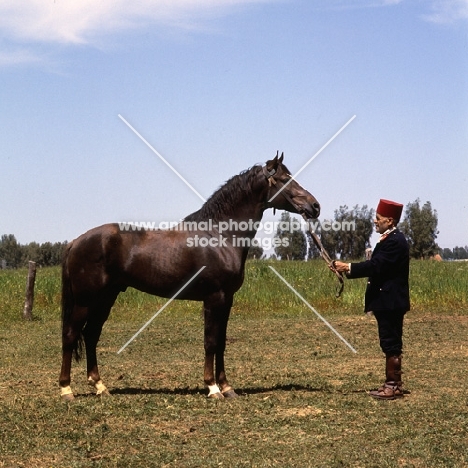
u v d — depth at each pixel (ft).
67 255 28.45
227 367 36.55
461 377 32.42
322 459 20.48
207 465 20.04
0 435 22.99
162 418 25.05
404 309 27.73
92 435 22.97
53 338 47.60
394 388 27.76
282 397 28.45
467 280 71.10
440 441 21.93
